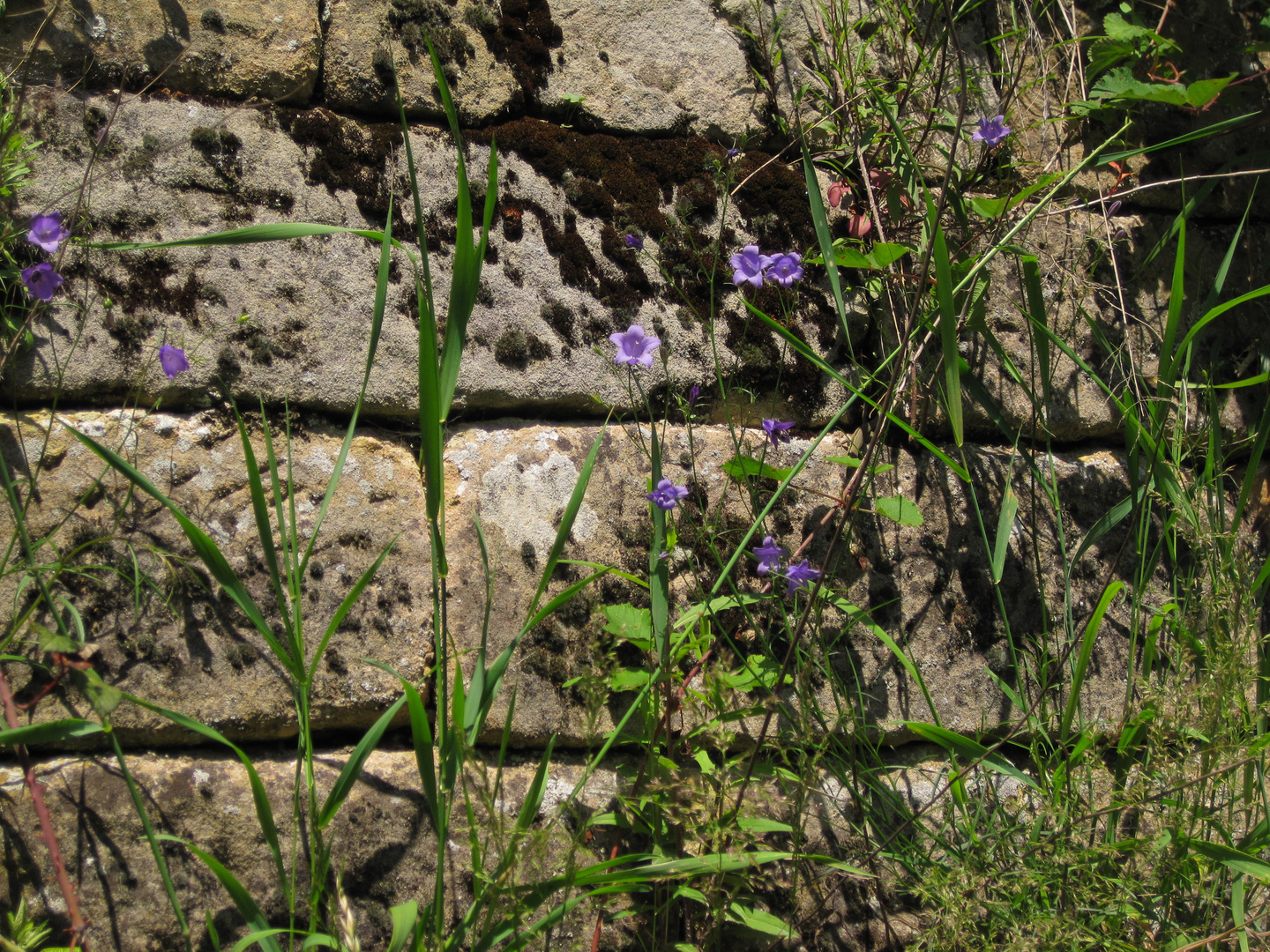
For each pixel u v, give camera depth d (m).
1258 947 1.54
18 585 1.47
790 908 1.55
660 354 1.61
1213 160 1.80
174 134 1.54
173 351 1.46
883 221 1.69
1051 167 1.74
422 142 1.60
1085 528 1.69
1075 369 1.72
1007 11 1.78
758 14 1.70
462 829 1.51
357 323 1.56
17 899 1.43
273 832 1.39
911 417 1.65
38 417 1.49
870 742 1.60
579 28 1.66
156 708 1.36
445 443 1.57
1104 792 1.59
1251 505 1.74
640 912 1.52
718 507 1.61
